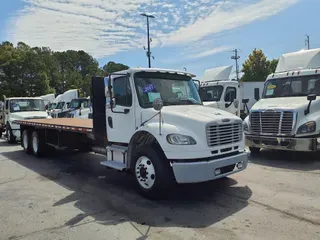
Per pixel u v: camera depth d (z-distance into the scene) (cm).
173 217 443
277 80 921
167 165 505
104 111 671
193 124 488
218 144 502
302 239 362
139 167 542
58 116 2289
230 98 1274
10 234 398
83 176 712
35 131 999
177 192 560
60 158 965
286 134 766
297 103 786
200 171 472
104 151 700
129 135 577
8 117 1405
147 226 412
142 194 539
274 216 435
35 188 615
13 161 925
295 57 946
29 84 4997
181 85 621
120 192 575
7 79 4841
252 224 409
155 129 507
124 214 459
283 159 810
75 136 825
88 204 509
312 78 850
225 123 515
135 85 564
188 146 476
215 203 498
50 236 388
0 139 1598
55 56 8406
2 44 5631
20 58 4928
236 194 539
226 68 1379
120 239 374
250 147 867
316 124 737
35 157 991
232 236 374
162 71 602
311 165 736
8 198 549
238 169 534
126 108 579
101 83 666
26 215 464
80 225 421
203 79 1452
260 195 528
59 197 551
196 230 395
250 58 3809
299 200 496
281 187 568
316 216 430
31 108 1466
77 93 2675
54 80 6712
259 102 896
